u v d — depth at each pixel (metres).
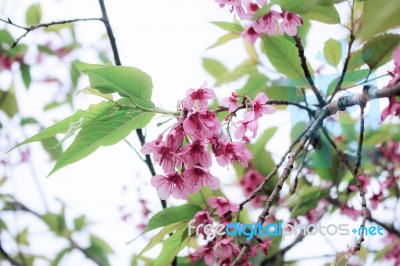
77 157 0.78
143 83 0.76
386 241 1.00
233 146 0.76
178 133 0.75
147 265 0.97
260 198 0.96
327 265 0.93
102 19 0.84
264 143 0.98
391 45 0.79
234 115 0.77
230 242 0.79
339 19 0.81
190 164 0.75
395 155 1.01
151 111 0.76
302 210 0.91
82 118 0.73
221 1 0.77
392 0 0.50
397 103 0.78
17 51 1.07
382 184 0.98
